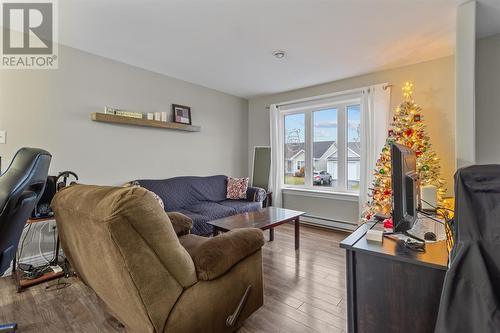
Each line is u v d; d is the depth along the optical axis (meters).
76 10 2.05
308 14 2.11
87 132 2.81
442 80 2.98
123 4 1.97
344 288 2.05
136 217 1.00
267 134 4.71
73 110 2.71
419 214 1.72
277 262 2.56
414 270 1.08
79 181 2.75
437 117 3.01
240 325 1.52
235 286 1.45
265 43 2.62
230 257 1.38
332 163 3.98
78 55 2.74
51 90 2.56
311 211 4.11
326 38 2.52
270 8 2.03
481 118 2.51
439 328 0.79
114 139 3.04
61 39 2.53
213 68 3.32
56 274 2.17
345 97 3.71
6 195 1.16
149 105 3.39
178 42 2.60
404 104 2.76
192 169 3.96
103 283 1.25
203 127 4.12
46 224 2.53
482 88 2.51
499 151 2.43
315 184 4.16
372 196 2.97
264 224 2.48
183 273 1.18
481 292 0.73
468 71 1.93
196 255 1.33
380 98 3.32
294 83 3.96
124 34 2.43
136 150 3.25
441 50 2.80
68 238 1.42
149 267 1.06
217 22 2.23
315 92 4.07
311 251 2.87
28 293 1.96
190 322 1.21
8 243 1.27
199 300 1.25
